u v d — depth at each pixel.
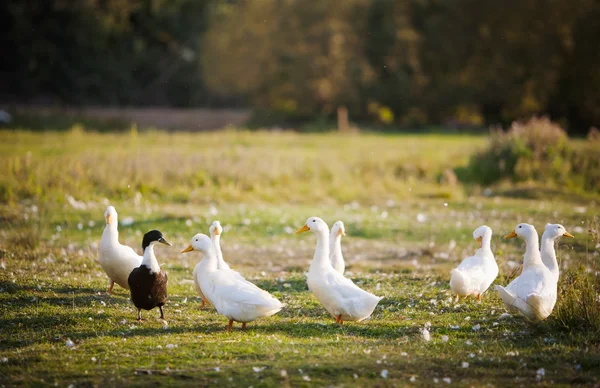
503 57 47.84
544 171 22.59
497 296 9.71
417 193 20.89
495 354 6.98
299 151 30.83
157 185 19.58
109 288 9.83
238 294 7.68
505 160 23.14
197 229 15.16
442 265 12.45
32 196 17.28
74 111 47.69
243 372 6.39
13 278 10.07
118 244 9.44
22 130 38.03
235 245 14.14
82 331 7.89
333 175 22.66
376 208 18.41
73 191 17.91
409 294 9.88
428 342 7.48
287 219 16.70
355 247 14.25
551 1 45.59
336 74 49.03
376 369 6.49
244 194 19.81
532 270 8.18
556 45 46.12
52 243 12.94
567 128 48.94
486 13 47.94
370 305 7.98
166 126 46.25
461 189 21.34
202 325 8.25
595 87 45.81
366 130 49.19
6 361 6.73
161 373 6.38
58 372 6.43
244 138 37.62
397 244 14.52
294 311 9.08
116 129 41.62
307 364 6.59
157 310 8.92
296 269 12.22
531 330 7.94
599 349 7.09
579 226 14.80
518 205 18.70
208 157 23.80
